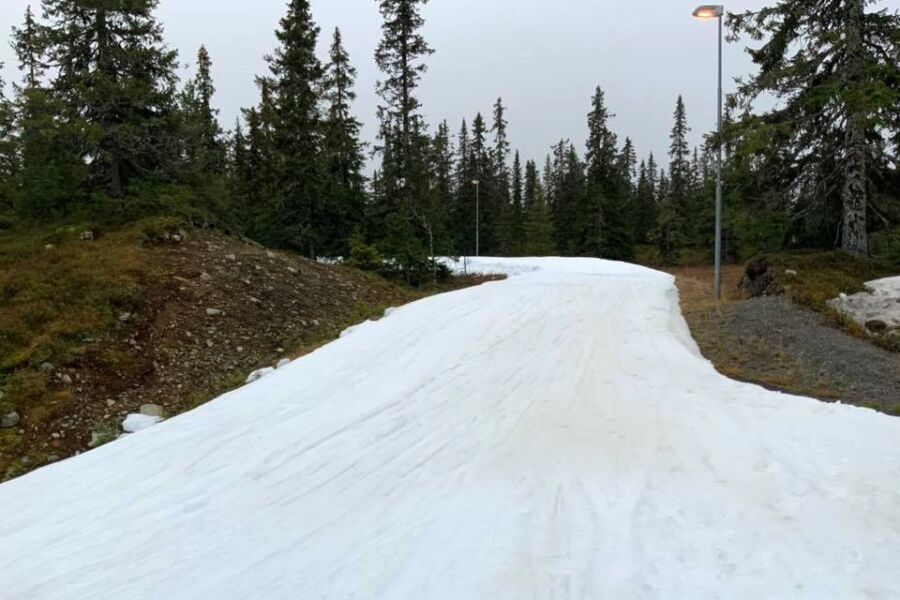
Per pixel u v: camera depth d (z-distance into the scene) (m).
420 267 24.50
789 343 8.80
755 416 6.07
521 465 5.13
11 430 8.08
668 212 41.03
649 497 4.40
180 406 9.52
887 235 14.80
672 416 6.20
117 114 16.42
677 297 14.19
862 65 13.05
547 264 27.56
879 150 14.39
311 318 14.09
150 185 16.58
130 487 5.29
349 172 28.39
